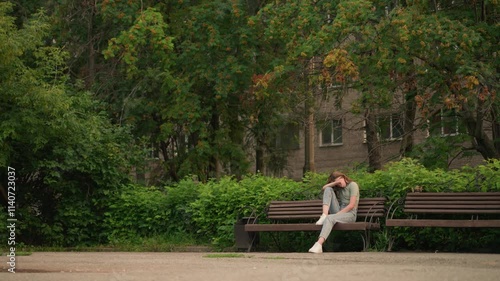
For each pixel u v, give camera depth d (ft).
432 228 66.08
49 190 85.46
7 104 81.30
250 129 118.01
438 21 86.79
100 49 117.08
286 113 114.73
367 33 87.15
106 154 84.38
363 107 93.20
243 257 56.44
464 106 88.33
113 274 37.65
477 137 92.68
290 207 69.77
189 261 51.49
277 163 122.93
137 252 73.31
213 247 73.97
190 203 77.82
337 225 64.23
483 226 61.52
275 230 67.87
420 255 56.13
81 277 35.78
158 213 81.25
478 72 85.71
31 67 90.02
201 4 109.29
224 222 74.49
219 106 113.50
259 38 108.47
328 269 39.47
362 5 88.38
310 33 93.76
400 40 85.10
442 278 33.19
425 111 90.94
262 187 74.33
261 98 103.24
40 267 45.32
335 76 90.02
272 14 97.19
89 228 84.33
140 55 113.29
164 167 115.03
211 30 107.55
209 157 114.01
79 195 83.97
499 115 90.02
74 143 83.15
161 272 39.11
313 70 96.48
